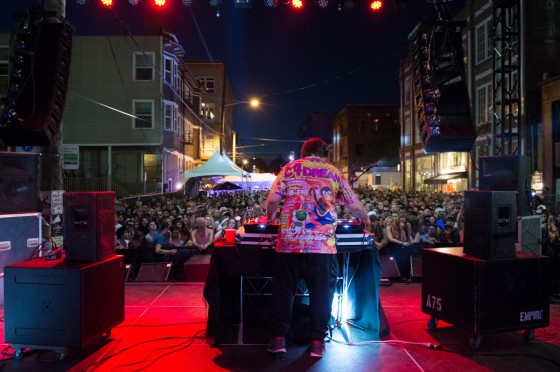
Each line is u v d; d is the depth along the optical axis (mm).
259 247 4074
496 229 4012
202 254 8211
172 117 27094
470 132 7156
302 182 3844
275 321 3803
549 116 18688
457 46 7594
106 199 4102
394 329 4543
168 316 4902
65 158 7754
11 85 6578
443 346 4082
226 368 3596
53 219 6777
